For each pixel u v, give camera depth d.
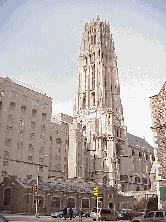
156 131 49.56
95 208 53.44
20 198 64.50
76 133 117.38
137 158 154.50
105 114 133.12
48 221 42.56
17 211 63.69
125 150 138.50
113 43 170.88
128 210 60.44
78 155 114.94
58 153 114.12
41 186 70.75
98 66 149.62
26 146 89.12
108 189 89.50
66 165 117.62
